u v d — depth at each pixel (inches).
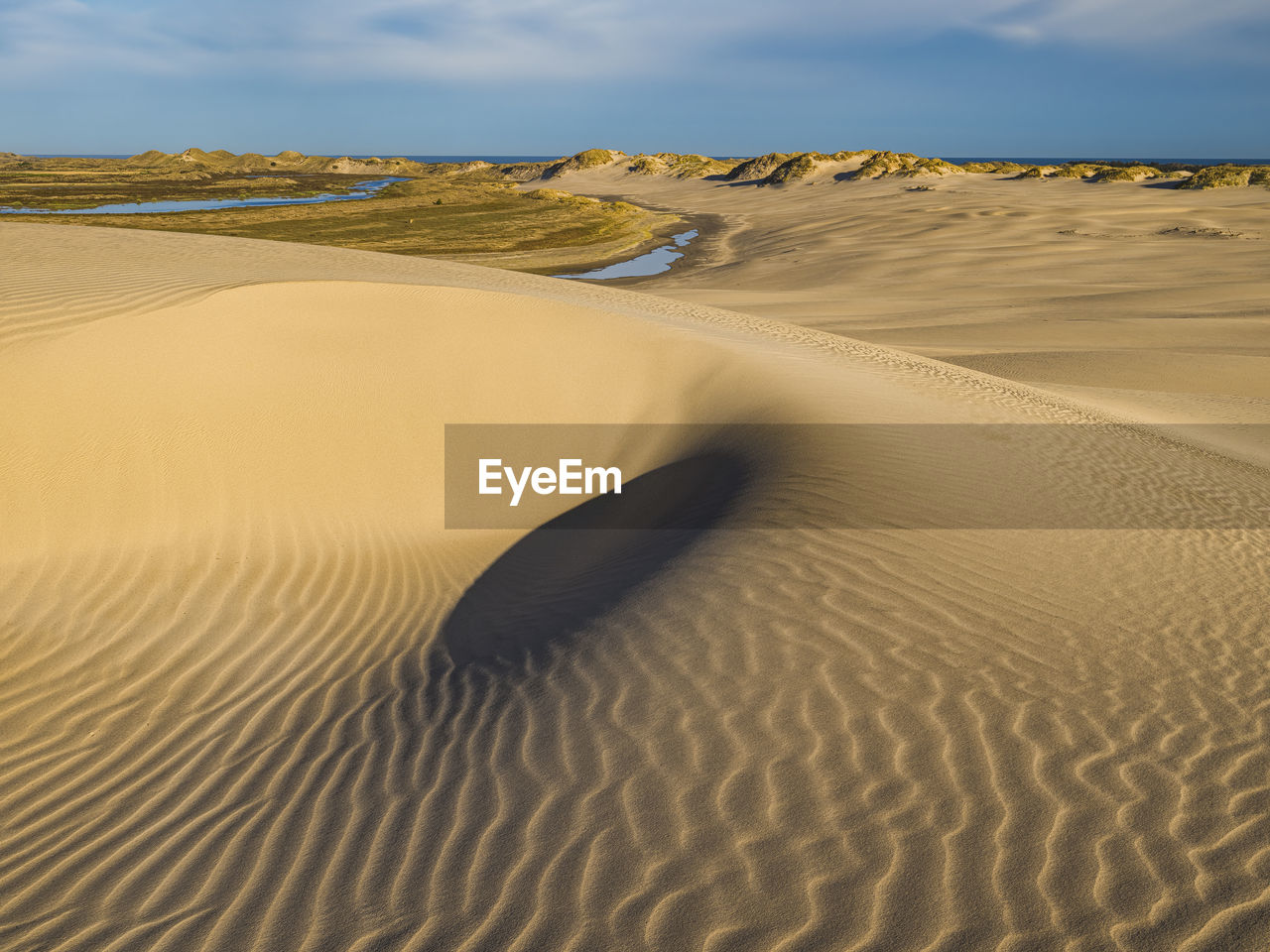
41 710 206.7
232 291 398.9
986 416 387.2
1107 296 1175.0
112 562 267.0
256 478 315.0
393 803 152.3
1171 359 738.2
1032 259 1590.8
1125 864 123.1
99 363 323.3
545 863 129.4
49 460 285.6
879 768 144.6
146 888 137.1
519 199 2957.7
